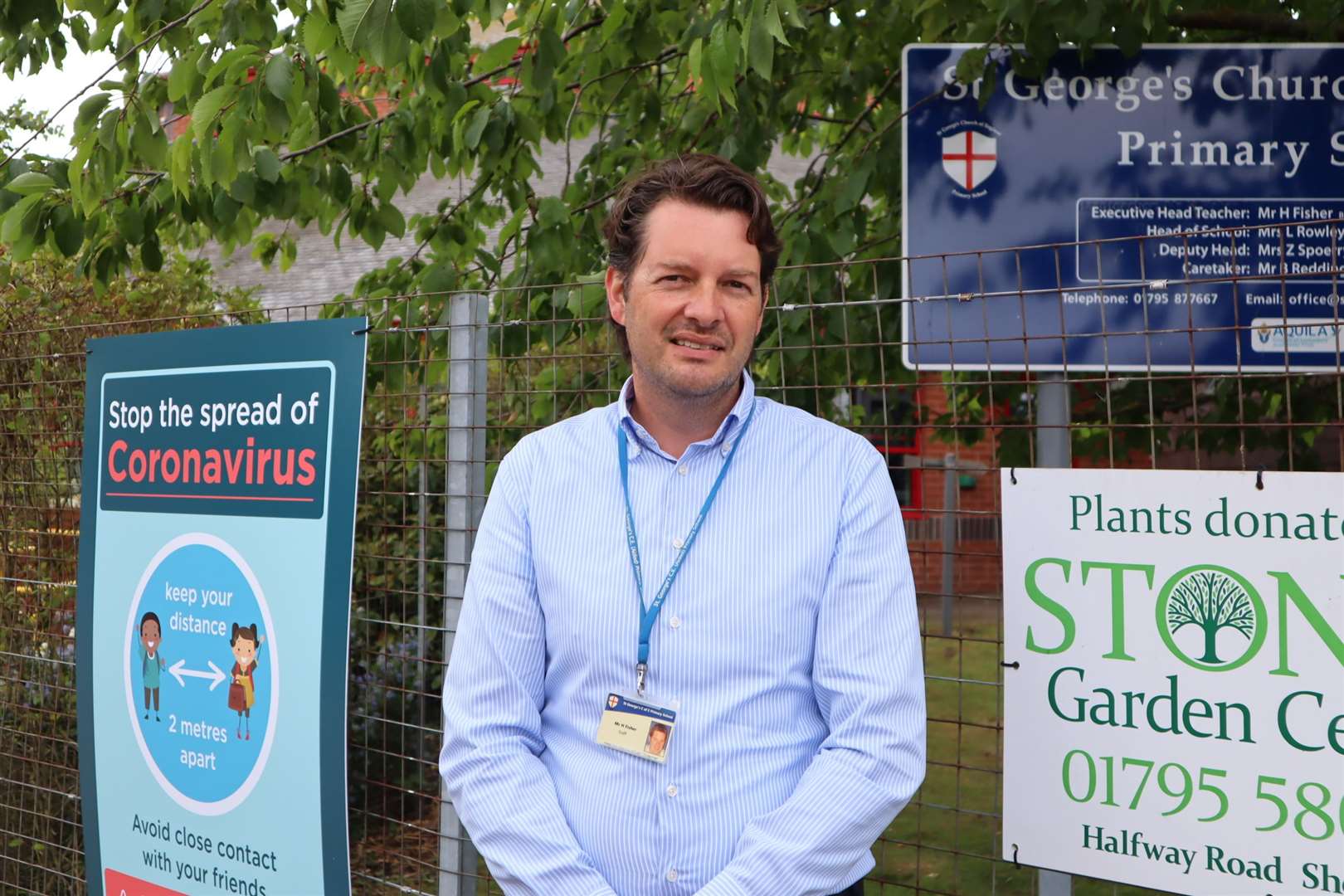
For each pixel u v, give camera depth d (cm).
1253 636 196
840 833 178
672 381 194
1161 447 418
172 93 365
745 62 320
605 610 194
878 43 457
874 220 457
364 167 457
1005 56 301
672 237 193
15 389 395
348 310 378
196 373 297
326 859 266
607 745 190
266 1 377
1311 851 191
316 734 268
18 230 373
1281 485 193
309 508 272
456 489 277
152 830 306
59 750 398
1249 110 291
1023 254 298
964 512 234
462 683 203
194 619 296
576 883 185
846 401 382
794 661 191
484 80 436
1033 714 216
